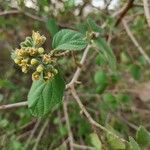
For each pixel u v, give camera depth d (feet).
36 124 0.87
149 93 1.10
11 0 0.84
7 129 0.82
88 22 0.51
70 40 0.43
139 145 0.46
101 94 0.89
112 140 0.48
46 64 0.41
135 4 0.75
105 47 0.52
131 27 0.97
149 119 1.03
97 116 0.89
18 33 0.95
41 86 0.43
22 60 0.41
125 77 1.09
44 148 0.91
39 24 0.84
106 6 0.83
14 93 0.92
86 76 0.97
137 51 1.03
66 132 0.88
